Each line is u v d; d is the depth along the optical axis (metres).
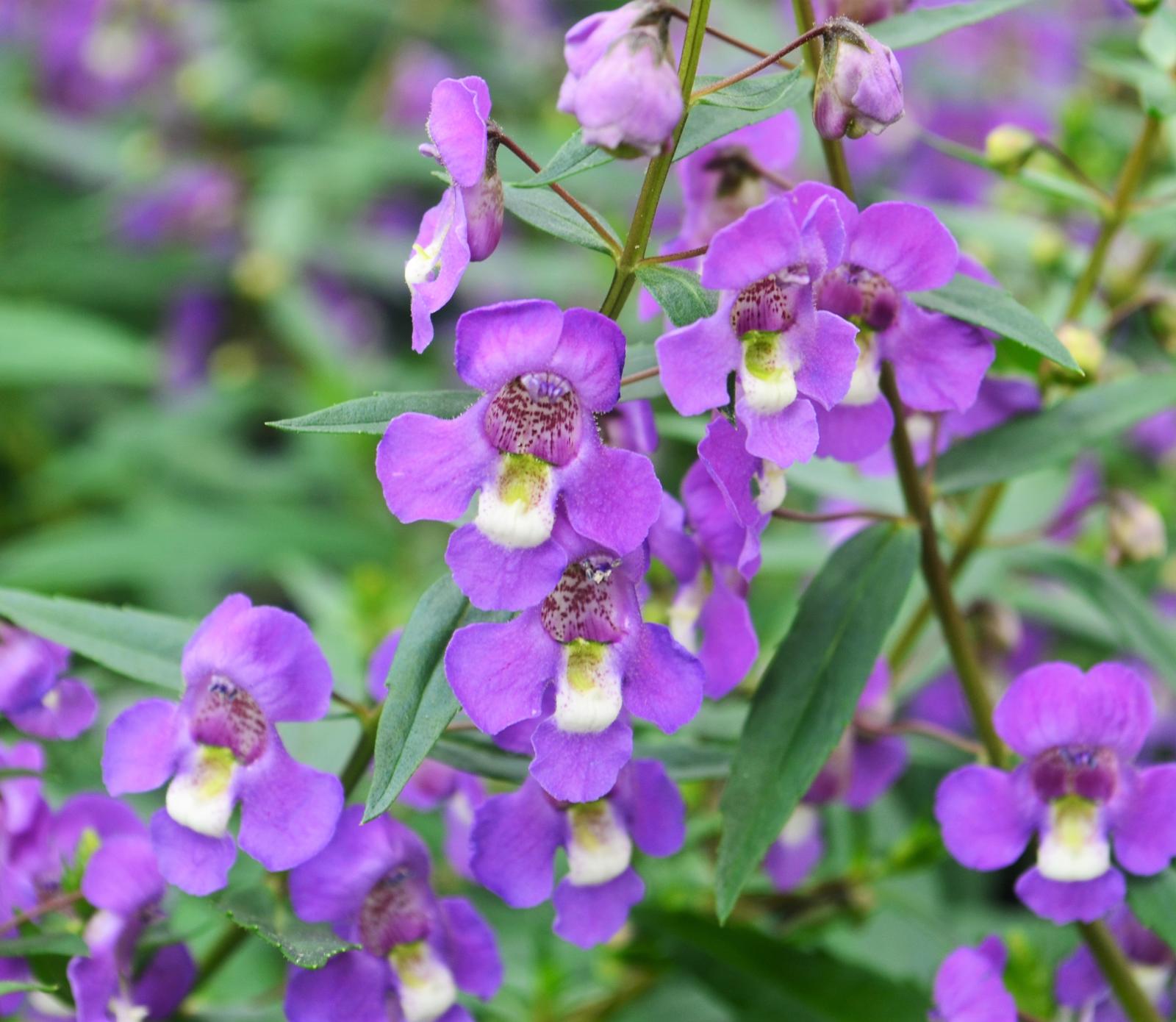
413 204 0.62
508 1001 0.35
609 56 0.27
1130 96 0.45
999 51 0.54
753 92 0.28
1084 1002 0.32
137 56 0.63
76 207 0.61
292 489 0.53
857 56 0.28
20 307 0.54
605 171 0.49
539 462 0.27
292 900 0.29
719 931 0.33
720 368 0.27
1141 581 0.42
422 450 0.27
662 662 0.28
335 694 0.29
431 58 0.62
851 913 0.35
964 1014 0.30
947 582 0.31
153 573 0.48
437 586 0.28
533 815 0.29
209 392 0.58
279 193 0.57
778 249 0.27
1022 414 0.32
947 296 0.29
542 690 0.28
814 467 0.35
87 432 0.58
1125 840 0.30
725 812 0.29
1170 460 0.45
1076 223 0.42
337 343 0.56
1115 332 0.37
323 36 0.67
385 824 0.29
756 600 0.41
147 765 0.29
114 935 0.30
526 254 0.54
